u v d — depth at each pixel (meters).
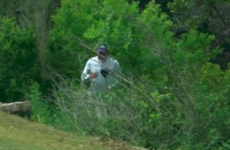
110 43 27.47
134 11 27.34
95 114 24.33
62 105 25.84
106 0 27.92
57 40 32.66
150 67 27.22
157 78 26.52
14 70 32.38
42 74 31.98
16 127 22.33
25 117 25.56
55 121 25.28
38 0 34.31
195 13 33.22
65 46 32.16
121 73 27.55
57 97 26.11
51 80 31.61
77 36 32.00
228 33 35.75
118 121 23.94
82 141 21.72
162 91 24.77
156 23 27.47
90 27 30.12
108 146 21.73
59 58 32.28
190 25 32.56
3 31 32.53
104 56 27.31
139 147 22.72
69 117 24.78
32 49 32.56
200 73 25.00
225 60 35.78
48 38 32.66
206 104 23.47
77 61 31.53
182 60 25.73
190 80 24.34
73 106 25.02
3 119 23.03
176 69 24.55
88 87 26.94
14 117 23.61
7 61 32.41
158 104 24.00
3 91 32.41
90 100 24.88
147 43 25.88
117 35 27.25
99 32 27.84
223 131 23.25
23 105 26.00
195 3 32.28
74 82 28.47
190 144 23.06
